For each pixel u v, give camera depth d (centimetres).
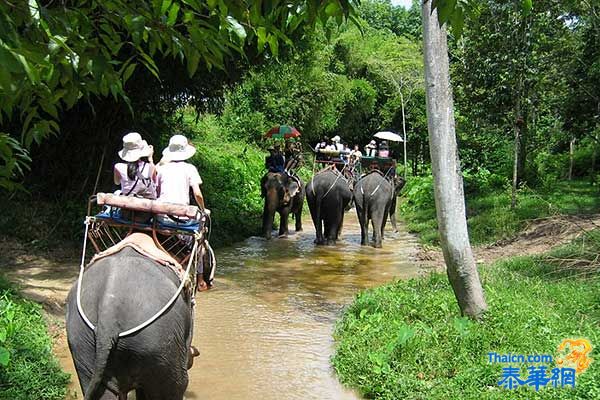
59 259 1126
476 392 557
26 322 718
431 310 794
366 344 700
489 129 1967
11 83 213
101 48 286
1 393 545
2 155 366
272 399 603
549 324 696
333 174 1531
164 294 404
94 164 1415
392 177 1769
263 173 2442
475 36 1642
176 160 569
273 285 1075
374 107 4041
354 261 1308
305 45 1656
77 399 581
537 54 1580
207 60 314
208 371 675
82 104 1338
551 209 1334
